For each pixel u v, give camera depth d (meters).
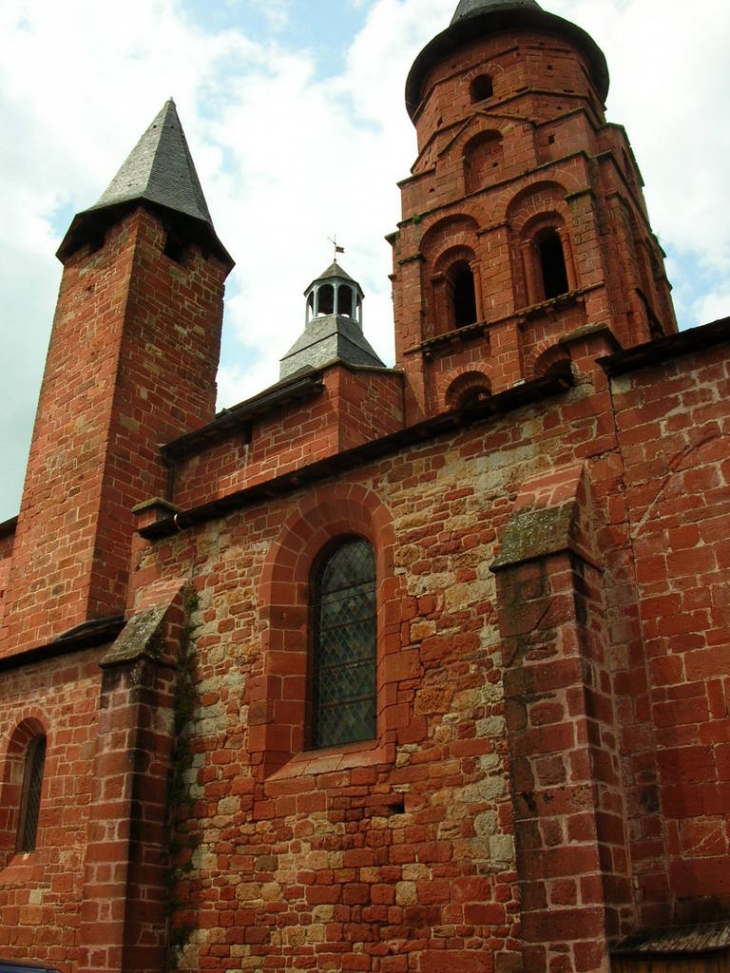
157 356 23.03
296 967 11.85
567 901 9.30
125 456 21.14
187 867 13.56
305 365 34.72
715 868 9.38
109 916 13.08
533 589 10.73
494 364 23.75
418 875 11.15
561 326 23.45
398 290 27.27
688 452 11.12
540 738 10.08
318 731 13.70
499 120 27.62
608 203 24.81
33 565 21.02
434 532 12.79
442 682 11.85
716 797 9.61
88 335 23.28
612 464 11.62
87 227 24.88
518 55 28.92
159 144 27.11
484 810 10.89
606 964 8.85
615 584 11.04
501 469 12.50
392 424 21.94
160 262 24.28
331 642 14.09
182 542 16.25
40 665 17.78
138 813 13.66
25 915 15.37
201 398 23.77
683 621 10.45
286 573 14.60
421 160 29.91
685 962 8.54
